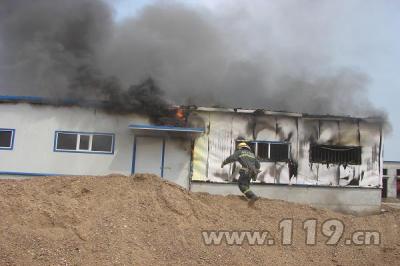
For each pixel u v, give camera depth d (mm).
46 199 5859
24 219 5270
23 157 11891
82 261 4770
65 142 12070
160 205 6434
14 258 4590
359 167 13109
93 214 5762
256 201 8055
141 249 5262
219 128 12531
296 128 12875
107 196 6473
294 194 12727
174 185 7336
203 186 12336
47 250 4816
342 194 12938
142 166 12227
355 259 6246
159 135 12336
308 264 5871
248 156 8469
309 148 12891
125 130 12266
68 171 12016
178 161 12344
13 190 6004
